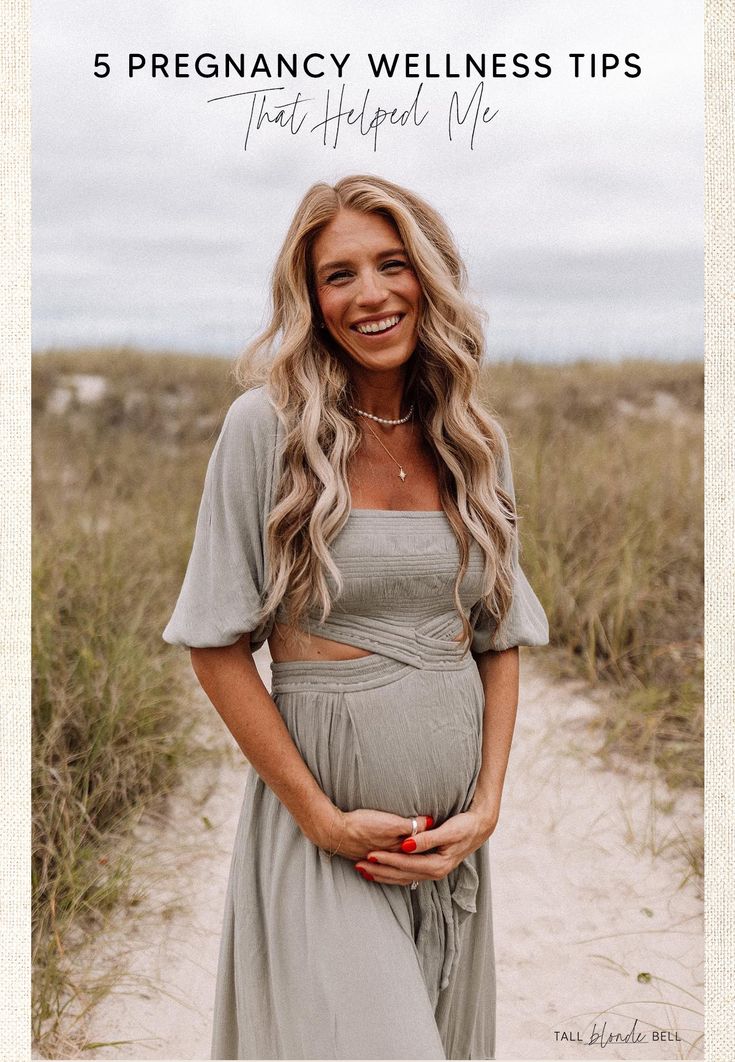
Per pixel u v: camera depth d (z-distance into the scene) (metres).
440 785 1.78
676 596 5.14
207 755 4.06
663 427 8.44
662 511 5.80
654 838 3.56
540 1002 2.79
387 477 1.80
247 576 1.68
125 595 4.95
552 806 3.80
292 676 1.76
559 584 5.16
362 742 1.71
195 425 11.21
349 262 1.70
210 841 3.55
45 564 4.63
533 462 6.55
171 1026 2.66
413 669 1.75
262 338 1.84
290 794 1.69
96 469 8.64
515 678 2.04
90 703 3.72
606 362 12.41
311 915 1.68
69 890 3.01
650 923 3.13
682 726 4.21
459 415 1.84
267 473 1.68
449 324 1.81
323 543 1.64
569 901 3.25
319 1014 1.63
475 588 1.84
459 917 1.89
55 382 11.86
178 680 4.52
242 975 1.79
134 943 2.98
